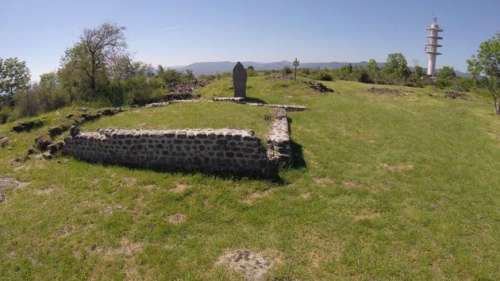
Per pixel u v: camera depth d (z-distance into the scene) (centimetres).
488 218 682
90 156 1008
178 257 559
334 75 4159
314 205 716
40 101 2680
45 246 598
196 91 2702
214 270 524
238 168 866
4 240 619
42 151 1098
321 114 1633
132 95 2614
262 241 593
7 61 4247
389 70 4825
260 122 1287
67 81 2808
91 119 1395
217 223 654
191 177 835
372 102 2139
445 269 523
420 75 5491
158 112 1471
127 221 664
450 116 1780
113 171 902
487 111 2023
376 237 602
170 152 902
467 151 1148
